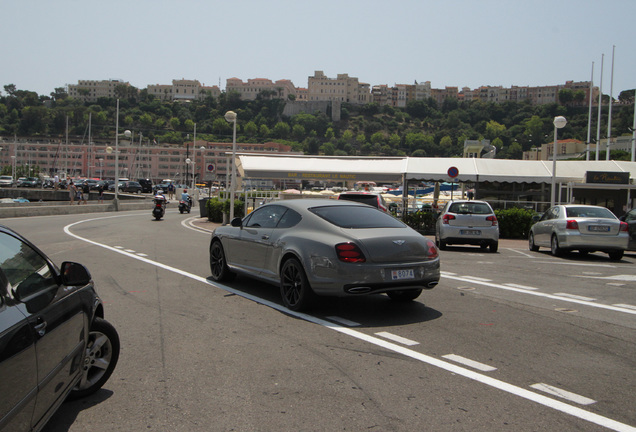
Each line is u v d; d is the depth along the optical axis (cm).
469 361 518
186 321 667
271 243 773
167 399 419
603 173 2459
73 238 1789
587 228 1423
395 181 2895
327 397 423
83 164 16138
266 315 701
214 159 16012
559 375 481
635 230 1507
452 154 18925
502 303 802
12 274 316
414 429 367
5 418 252
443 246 1698
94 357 426
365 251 666
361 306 764
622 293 905
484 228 1605
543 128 18338
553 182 2292
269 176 3009
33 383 289
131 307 745
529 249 1733
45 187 8300
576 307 782
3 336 259
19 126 19538
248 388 442
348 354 536
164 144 17625
